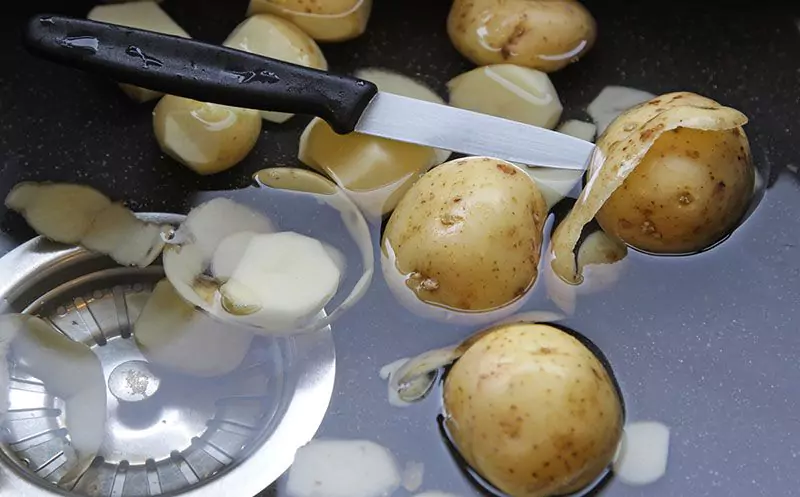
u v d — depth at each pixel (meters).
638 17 0.44
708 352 0.38
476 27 0.42
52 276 0.40
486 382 0.34
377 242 0.39
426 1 0.45
